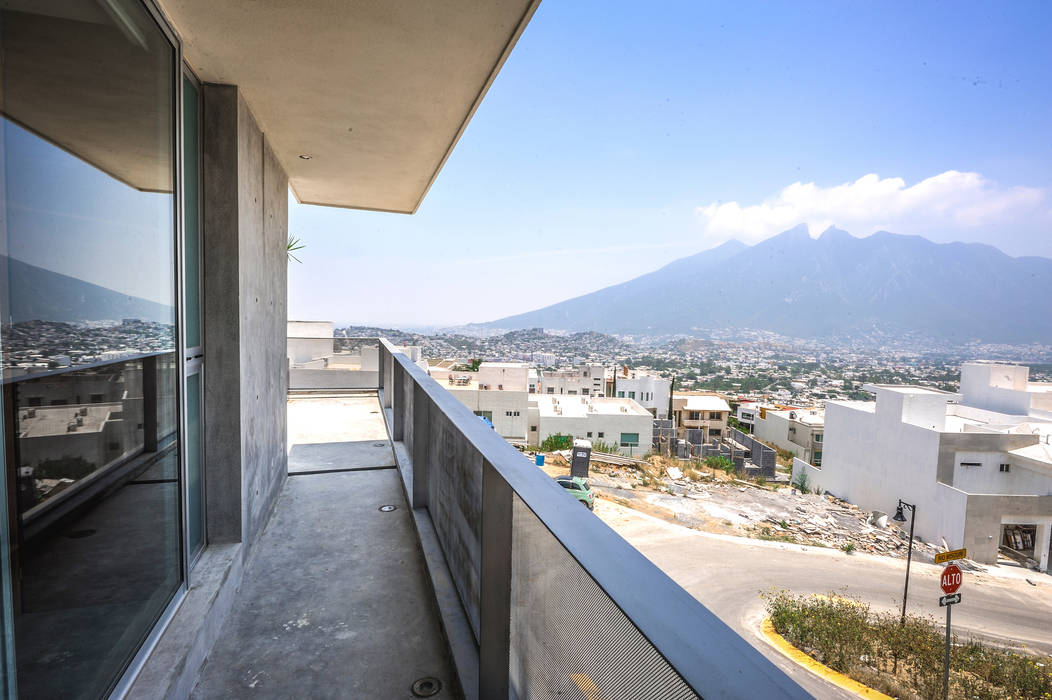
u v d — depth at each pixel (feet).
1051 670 47.70
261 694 5.63
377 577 8.36
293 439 17.34
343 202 17.78
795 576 65.36
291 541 9.71
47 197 3.75
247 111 8.95
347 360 35.50
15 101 3.35
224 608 7.11
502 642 4.06
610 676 2.07
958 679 44.68
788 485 122.52
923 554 79.92
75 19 4.15
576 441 97.14
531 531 3.34
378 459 14.97
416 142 11.35
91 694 4.37
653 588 1.89
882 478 98.99
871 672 44.88
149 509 5.66
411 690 5.70
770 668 1.38
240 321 8.23
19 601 3.38
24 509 3.44
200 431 7.97
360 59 7.68
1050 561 81.10
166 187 6.17
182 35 6.68
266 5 6.23
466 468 6.20
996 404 142.00
